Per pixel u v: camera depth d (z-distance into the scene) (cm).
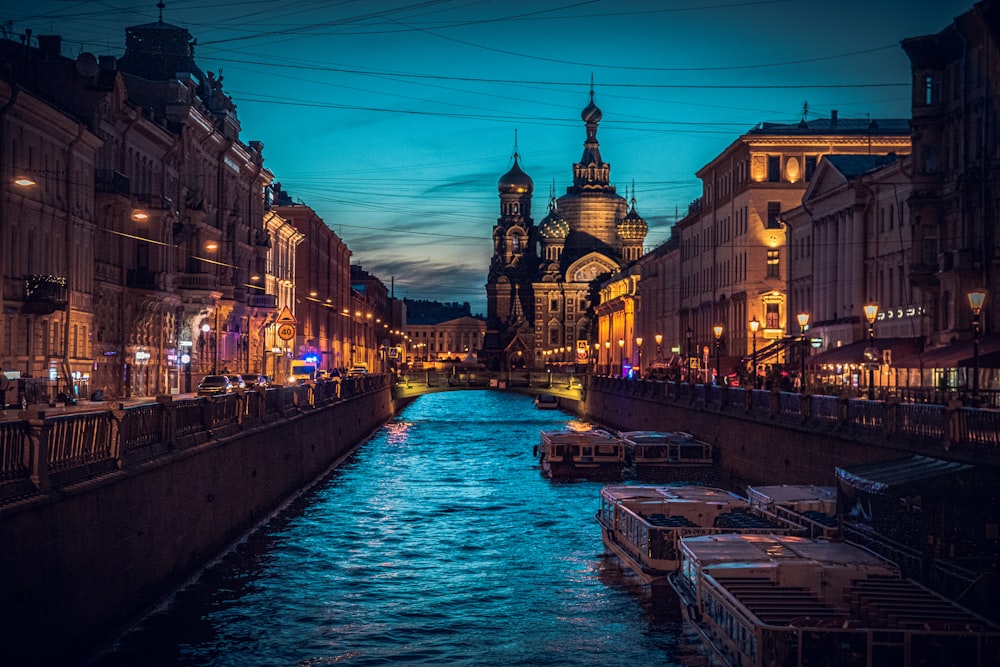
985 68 5247
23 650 2003
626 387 9206
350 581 3512
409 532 4403
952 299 5447
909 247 6341
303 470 5556
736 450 5338
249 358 9769
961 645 2031
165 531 2964
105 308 6519
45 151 5519
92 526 2375
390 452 7894
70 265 5816
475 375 13850
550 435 6425
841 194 7369
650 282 15000
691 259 12369
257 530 4241
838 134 9788
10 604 1952
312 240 13025
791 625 2078
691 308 12212
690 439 6106
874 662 2038
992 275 5166
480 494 5572
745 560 2556
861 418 3684
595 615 3128
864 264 7100
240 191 9644
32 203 5319
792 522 3219
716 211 11062
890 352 5953
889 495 2680
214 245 7638
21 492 2053
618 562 3809
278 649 2784
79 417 2361
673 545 3222
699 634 2566
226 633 2892
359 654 2770
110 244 6612
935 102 5794
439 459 7362
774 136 9762
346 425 7581
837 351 6394
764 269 9756
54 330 5606
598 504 5219
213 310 8269
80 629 2302
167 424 3039
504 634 2950
